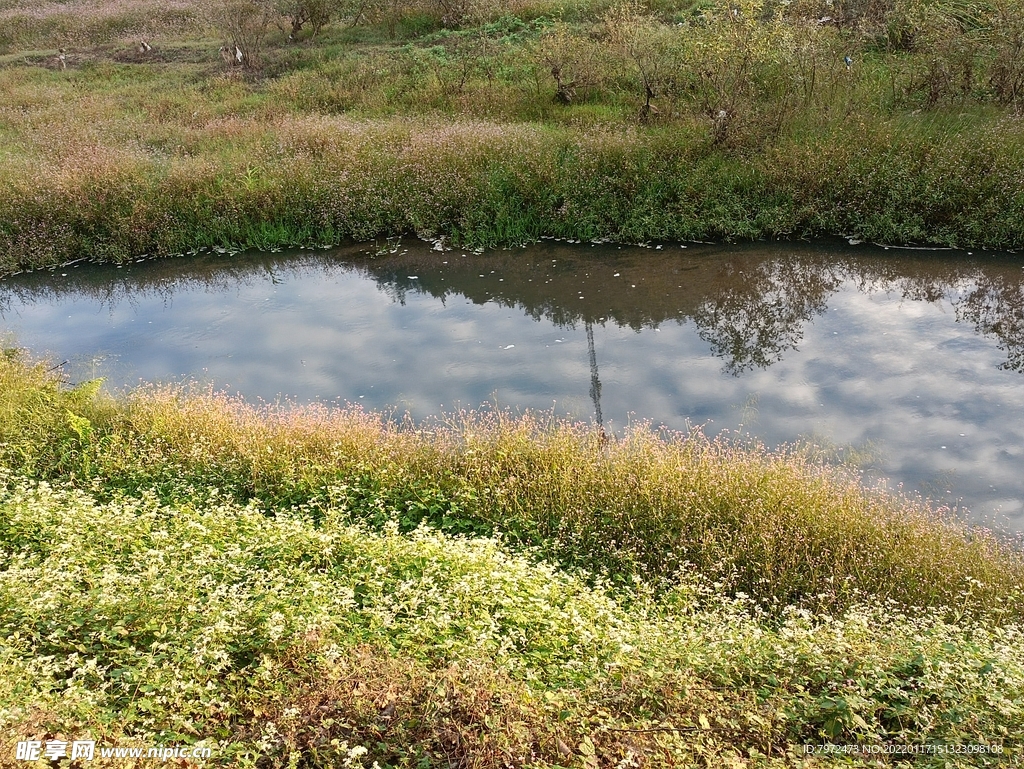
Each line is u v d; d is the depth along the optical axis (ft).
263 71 66.44
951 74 46.11
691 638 15.33
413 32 70.44
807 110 45.70
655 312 34.88
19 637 13.94
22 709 11.94
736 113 44.21
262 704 13.50
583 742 12.61
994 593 18.29
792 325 33.17
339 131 50.90
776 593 18.95
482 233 42.39
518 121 52.03
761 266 37.96
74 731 12.10
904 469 23.76
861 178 39.68
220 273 42.34
